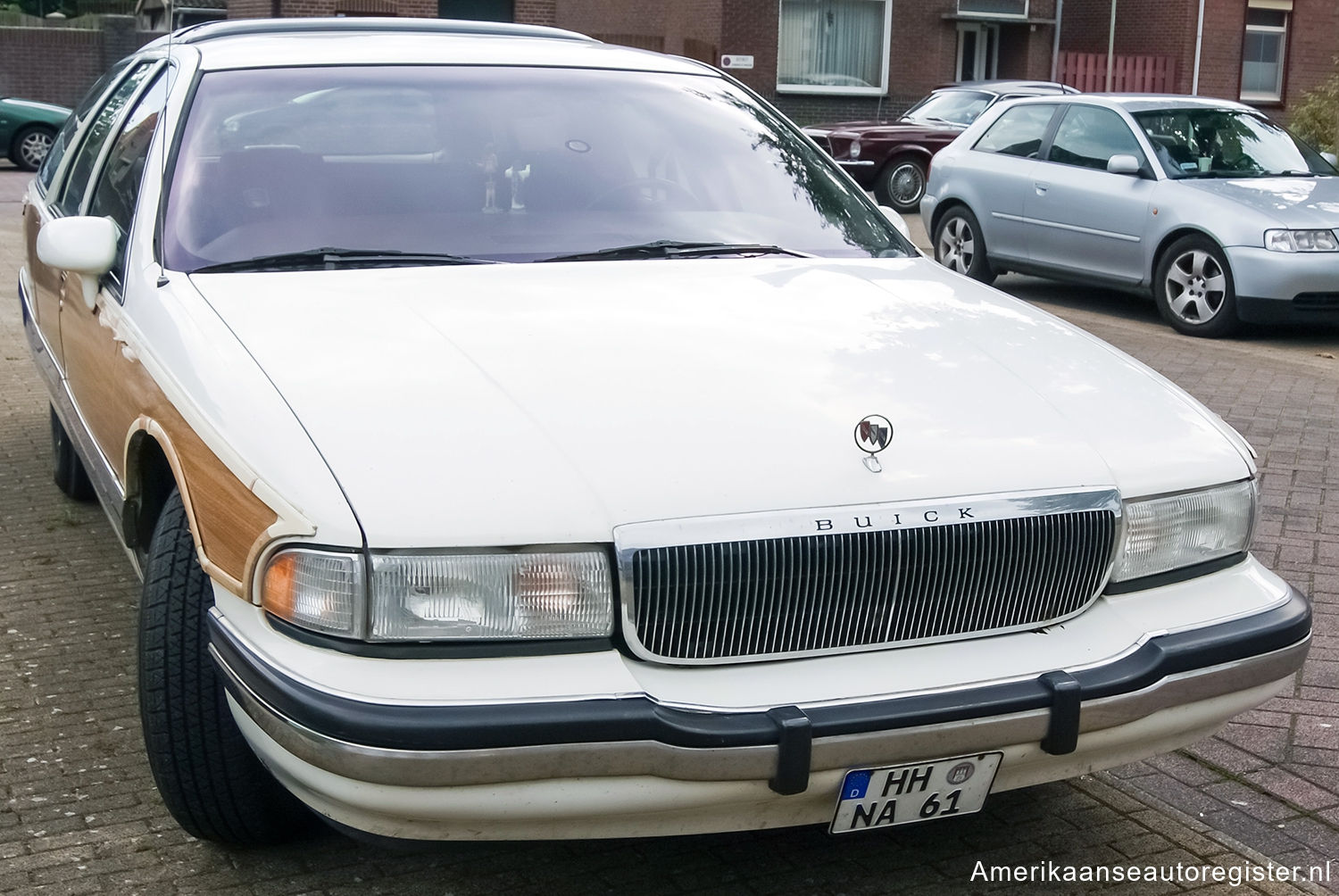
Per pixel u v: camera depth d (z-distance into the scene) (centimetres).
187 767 288
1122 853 319
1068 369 309
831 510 249
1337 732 382
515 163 372
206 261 330
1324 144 1878
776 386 277
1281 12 2823
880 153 1891
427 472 242
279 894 294
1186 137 1056
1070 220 1079
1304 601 295
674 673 244
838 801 249
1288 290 937
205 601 285
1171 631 272
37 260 486
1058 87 1975
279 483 242
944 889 303
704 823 249
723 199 386
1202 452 288
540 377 271
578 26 2636
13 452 633
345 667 232
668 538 240
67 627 434
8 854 305
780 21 2573
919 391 284
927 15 2667
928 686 250
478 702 229
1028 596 265
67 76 2853
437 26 443
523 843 257
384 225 345
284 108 372
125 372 329
